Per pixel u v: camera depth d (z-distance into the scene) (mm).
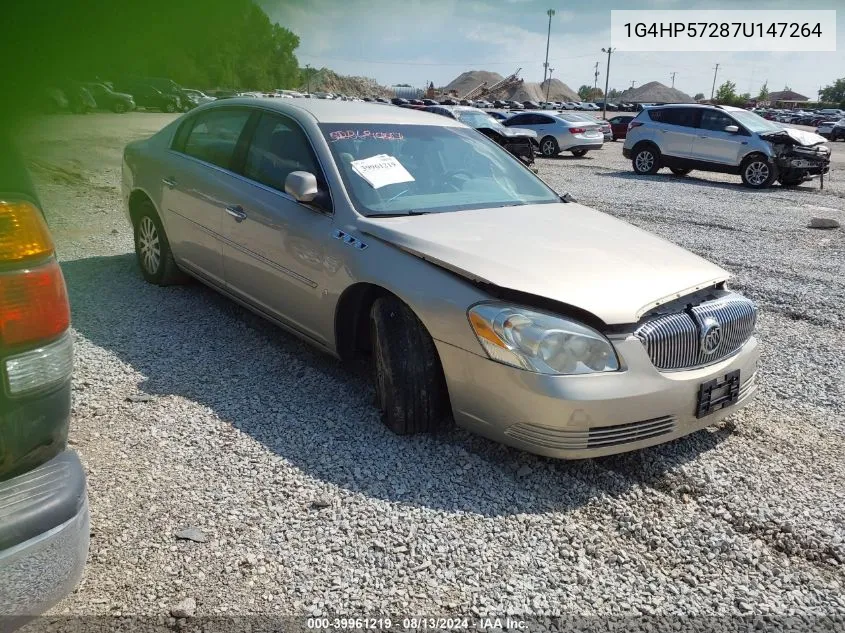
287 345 4477
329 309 3648
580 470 3189
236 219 4285
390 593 2367
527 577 2486
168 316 4898
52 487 1700
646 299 3018
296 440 3314
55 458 1789
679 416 3072
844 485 3166
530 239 3449
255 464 3090
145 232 5473
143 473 2969
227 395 3754
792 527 2828
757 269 7316
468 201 4008
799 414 3908
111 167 11836
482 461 3213
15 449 1679
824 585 2521
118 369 3998
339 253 3547
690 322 3127
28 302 1656
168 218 5035
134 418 3436
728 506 2971
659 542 2713
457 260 3145
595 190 13625
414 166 4090
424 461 3189
